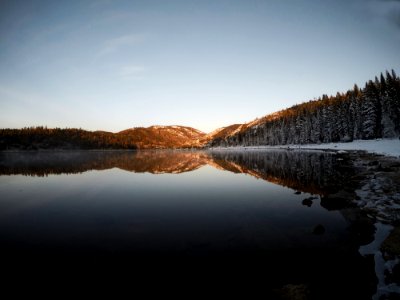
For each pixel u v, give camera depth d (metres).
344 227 11.17
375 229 10.60
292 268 7.86
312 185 21.41
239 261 8.46
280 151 82.50
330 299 6.27
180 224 12.62
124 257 9.12
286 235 10.52
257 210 14.64
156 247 9.87
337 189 19.00
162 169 41.03
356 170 26.17
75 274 8.03
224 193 20.11
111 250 9.75
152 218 13.84
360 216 12.27
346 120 72.50
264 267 8.00
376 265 7.78
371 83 61.59
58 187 24.66
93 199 19.17
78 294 6.95
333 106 80.75
